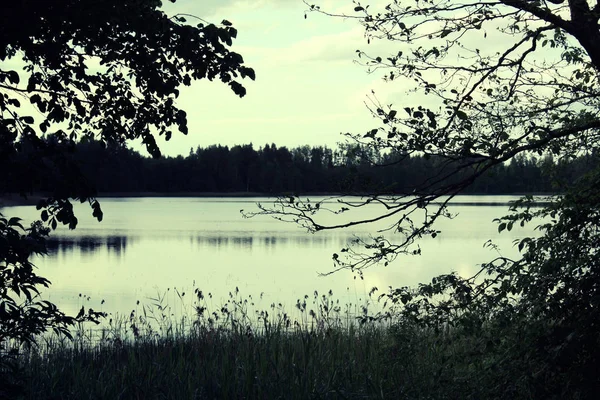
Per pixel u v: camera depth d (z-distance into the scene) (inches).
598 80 256.5
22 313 232.4
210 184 5241.1
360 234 1953.7
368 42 237.1
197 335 481.1
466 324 251.1
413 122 225.5
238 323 490.6
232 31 254.8
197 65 250.5
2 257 214.2
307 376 355.6
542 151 253.4
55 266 1143.0
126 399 350.9
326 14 238.2
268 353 409.4
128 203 4662.9
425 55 232.2
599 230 247.6
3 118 230.2
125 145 284.7
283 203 237.1
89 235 1919.3
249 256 1341.0
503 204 4596.5
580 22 233.9
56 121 263.6
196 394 350.6
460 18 230.2
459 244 1534.2
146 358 408.2
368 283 907.4
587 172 265.4
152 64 256.4
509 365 245.3
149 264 1187.3
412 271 1042.7
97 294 805.2
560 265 240.2
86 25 235.0
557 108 252.7
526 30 237.9
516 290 249.9
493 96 239.0
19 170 222.5
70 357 420.8
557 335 227.6
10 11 218.1
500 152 230.2
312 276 1002.1
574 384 229.0
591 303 225.8
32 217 2234.3
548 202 254.7
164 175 5265.8
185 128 275.7
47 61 246.1
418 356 323.3
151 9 254.2
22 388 236.7
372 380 342.3
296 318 584.4
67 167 231.1
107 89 268.1
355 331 468.8
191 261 1241.4
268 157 5064.0
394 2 233.0
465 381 267.0
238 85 258.8
